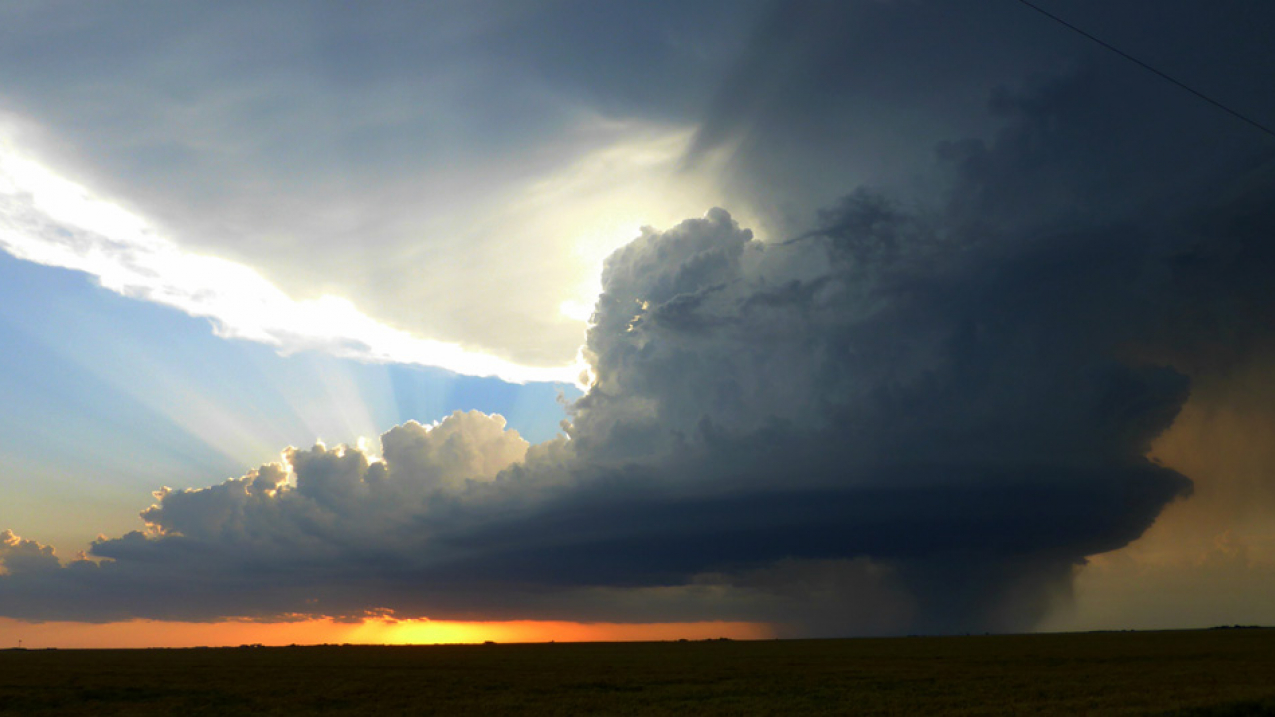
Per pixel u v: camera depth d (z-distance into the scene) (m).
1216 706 40.81
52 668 85.12
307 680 72.75
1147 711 40.31
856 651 115.25
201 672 81.06
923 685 60.38
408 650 133.38
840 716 45.34
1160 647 102.06
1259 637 127.19
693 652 121.94
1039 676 64.94
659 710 50.72
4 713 55.44
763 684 64.25
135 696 62.72
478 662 97.19
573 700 57.19
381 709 54.22
